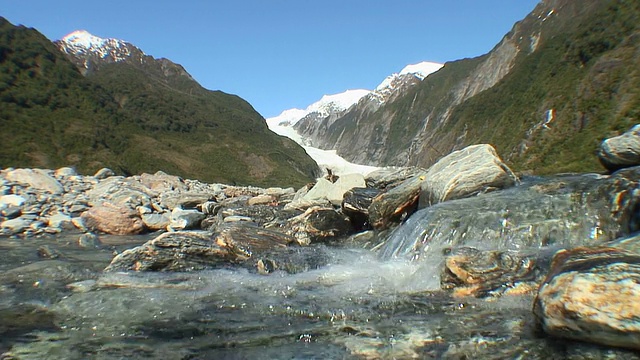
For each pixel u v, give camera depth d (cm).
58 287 707
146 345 486
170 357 456
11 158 5091
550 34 13300
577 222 755
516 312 525
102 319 565
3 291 685
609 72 5469
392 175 1630
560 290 434
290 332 516
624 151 954
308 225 1258
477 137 9300
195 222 1541
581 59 6575
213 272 806
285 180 9531
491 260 639
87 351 471
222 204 1917
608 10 6888
